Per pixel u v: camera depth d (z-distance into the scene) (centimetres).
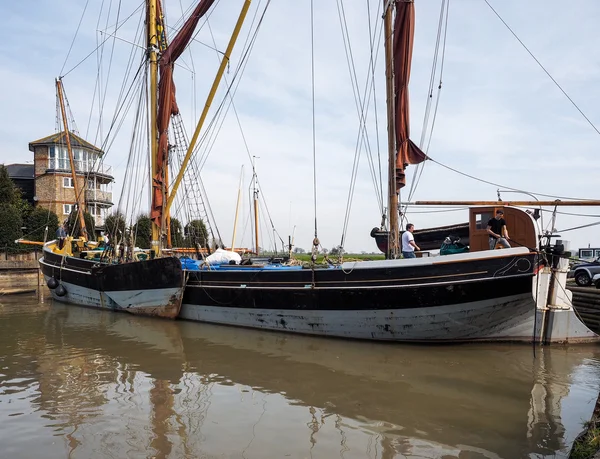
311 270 1290
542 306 1141
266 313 1391
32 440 616
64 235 2364
